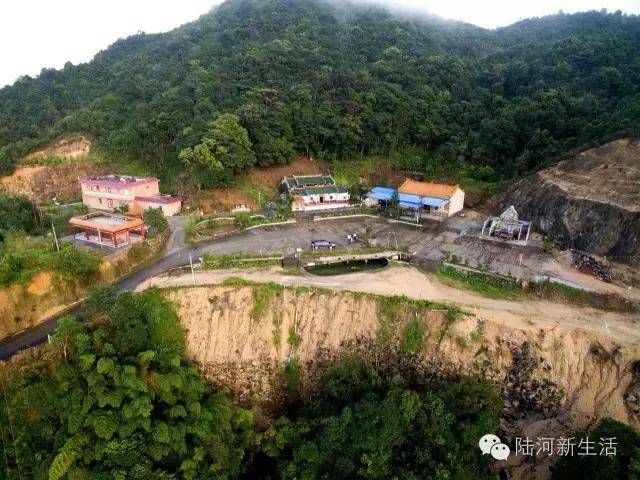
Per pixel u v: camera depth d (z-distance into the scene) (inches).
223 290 1523.1
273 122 2957.7
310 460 1137.4
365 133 3161.9
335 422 1151.0
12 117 3826.3
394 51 4170.8
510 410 1266.0
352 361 1318.9
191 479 1080.8
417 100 3422.7
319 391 1402.6
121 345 1244.5
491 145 3029.0
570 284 1582.2
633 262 1721.2
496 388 1290.6
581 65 3580.2
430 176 3024.1
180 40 4736.7
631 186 1924.2
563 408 1238.3
